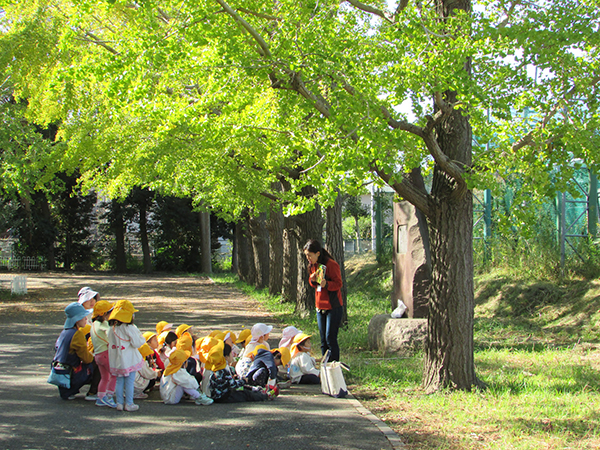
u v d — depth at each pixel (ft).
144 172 38.52
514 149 21.30
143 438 15.49
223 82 18.75
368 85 17.88
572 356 28.04
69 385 19.58
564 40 19.24
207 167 36.22
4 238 142.10
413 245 31.53
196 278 119.65
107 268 152.87
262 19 20.03
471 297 21.54
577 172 47.57
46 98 36.91
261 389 20.84
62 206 139.54
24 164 45.27
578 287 41.22
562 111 20.33
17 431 15.85
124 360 18.29
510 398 19.80
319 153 19.57
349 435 16.01
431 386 21.67
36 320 45.09
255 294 72.08
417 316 31.07
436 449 14.84
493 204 49.80
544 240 46.57
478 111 18.78
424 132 19.86
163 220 144.56
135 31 17.54
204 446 14.92
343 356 29.73
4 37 36.29
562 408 18.40
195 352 22.09
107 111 36.37
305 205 19.30
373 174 23.32
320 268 24.39
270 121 23.36
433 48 18.42
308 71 18.86
